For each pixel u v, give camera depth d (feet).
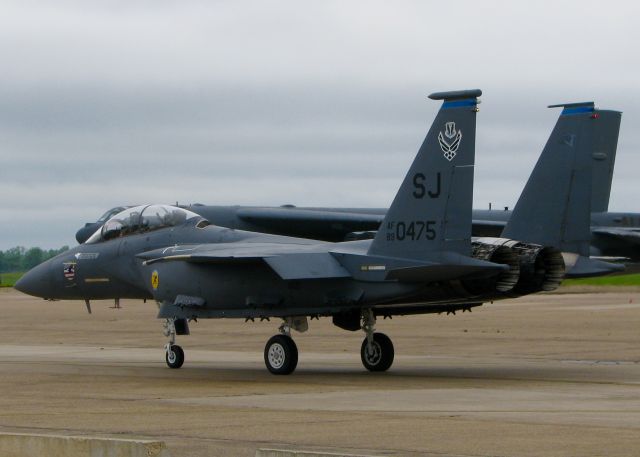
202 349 284.20
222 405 152.46
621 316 391.45
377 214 530.27
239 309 207.72
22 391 175.63
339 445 114.83
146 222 233.14
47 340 320.09
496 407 147.54
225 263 206.90
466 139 182.80
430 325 364.79
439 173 186.19
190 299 212.23
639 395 162.40
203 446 114.62
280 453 91.56
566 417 136.15
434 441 116.78
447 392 168.04
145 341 313.12
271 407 149.38
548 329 333.83
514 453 109.09
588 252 211.00
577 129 212.43
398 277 184.55
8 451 99.91
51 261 248.52
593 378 191.31
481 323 369.91
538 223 213.66
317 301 198.90
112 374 209.15
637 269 432.66
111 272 236.22
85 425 131.64
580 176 211.00
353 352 268.00
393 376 199.21
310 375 203.51
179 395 167.53
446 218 184.55
